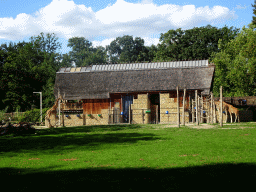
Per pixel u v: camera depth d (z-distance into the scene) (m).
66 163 10.41
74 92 40.72
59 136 20.92
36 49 88.31
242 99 35.09
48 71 65.75
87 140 17.73
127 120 38.78
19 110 53.41
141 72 40.47
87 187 7.13
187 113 33.56
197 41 66.25
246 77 45.25
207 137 16.97
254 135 17.27
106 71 42.25
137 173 8.45
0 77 56.19
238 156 10.66
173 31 69.69
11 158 11.94
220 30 65.38
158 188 6.92
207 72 37.50
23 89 55.81
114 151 12.75
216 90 49.59
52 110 32.31
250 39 43.06
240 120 34.22
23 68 60.88
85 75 42.81
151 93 38.19
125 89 38.38
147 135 19.39
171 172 8.46
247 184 7.09
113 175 8.27
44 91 59.41
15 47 96.44
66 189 6.99
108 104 39.78
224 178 7.66
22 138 20.27
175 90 36.44
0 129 23.14
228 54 49.72
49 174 8.66
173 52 68.94
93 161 10.57
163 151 12.30
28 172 9.04
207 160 10.04
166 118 34.44
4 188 7.26
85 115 37.44
